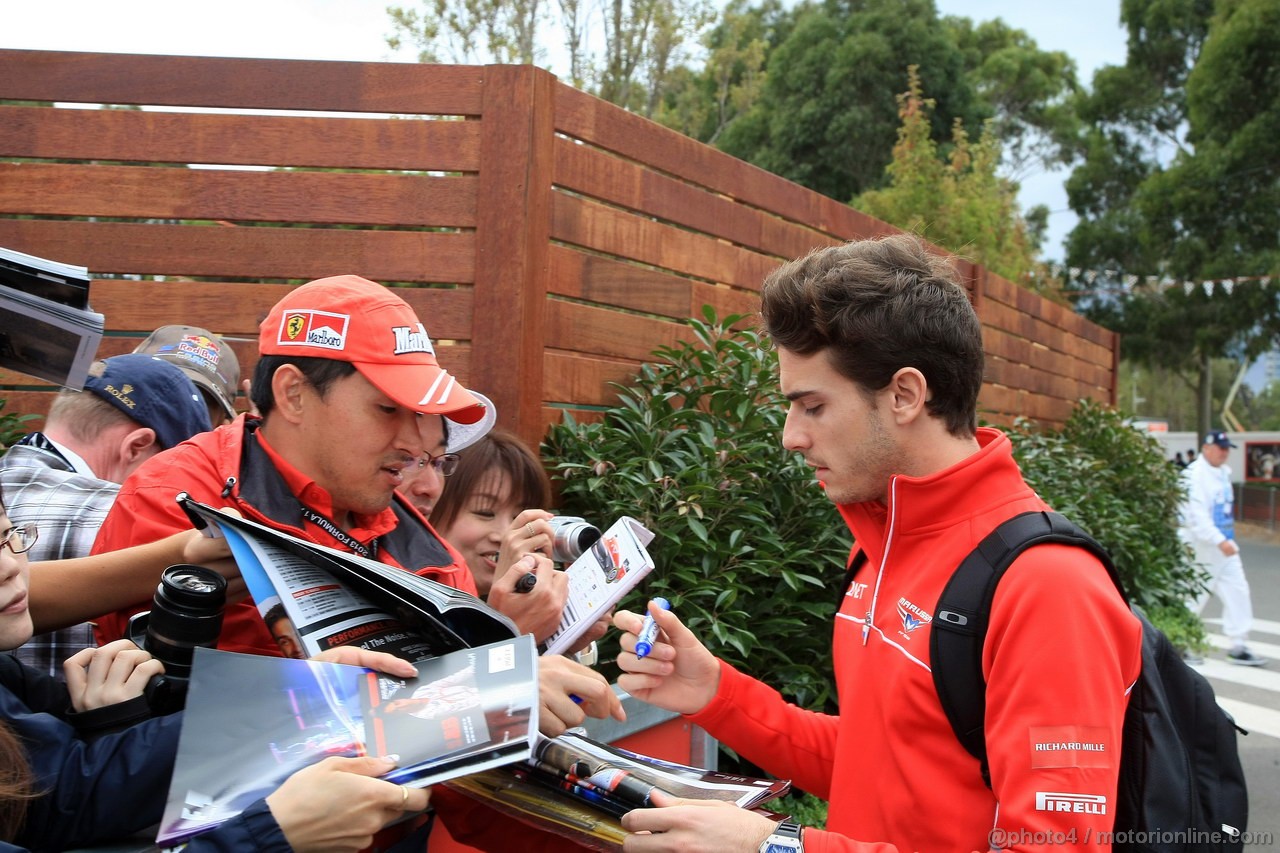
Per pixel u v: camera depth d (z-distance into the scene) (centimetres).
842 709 181
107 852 145
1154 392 5859
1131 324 2938
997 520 162
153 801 144
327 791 126
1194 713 172
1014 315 955
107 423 257
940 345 168
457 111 387
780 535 404
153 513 192
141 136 386
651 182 453
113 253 384
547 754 166
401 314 192
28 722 146
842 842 148
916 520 170
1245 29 2708
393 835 180
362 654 147
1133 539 792
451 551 231
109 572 179
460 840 193
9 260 150
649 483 365
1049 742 143
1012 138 3406
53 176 386
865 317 167
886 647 169
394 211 386
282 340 191
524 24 1267
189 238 385
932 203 1457
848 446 172
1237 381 5091
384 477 193
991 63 3288
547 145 392
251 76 387
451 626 167
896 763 164
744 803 163
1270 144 2675
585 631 221
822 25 2553
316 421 189
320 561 160
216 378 302
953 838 156
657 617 199
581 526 239
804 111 2453
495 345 381
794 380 176
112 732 152
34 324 159
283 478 194
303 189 387
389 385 183
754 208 529
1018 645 149
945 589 161
